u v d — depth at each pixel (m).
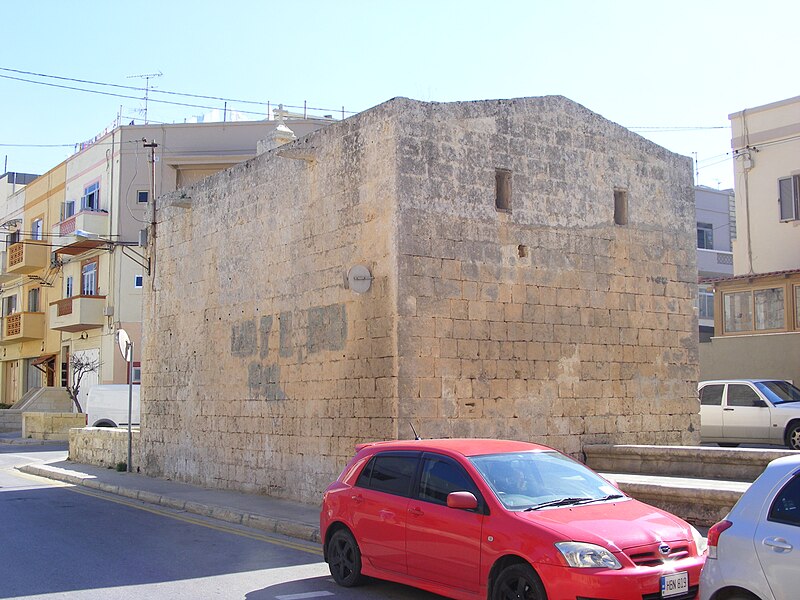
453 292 13.99
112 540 12.30
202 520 14.49
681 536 7.46
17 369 49.44
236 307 17.86
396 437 13.16
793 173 26.28
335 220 15.04
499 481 8.07
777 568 5.74
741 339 24.56
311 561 10.80
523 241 14.95
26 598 8.77
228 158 38.56
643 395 16.19
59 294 44.38
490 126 14.79
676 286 17.05
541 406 14.77
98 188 41.16
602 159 16.28
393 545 8.59
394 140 13.76
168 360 20.34
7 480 21.61
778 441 17.95
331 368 14.85
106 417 29.22
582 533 7.12
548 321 15.06
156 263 21.16
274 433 16.38
